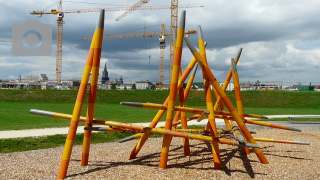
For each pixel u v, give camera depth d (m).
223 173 6.56
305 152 9.07
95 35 6.70
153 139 11.82
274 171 6.80
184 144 8.27
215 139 6.39
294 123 16.98
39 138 11.58
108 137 12.58
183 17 6.58
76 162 7.60
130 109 28.17
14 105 30.19
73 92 40.06
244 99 38.00
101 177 6.12
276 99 37.53
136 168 6.81
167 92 42.56
